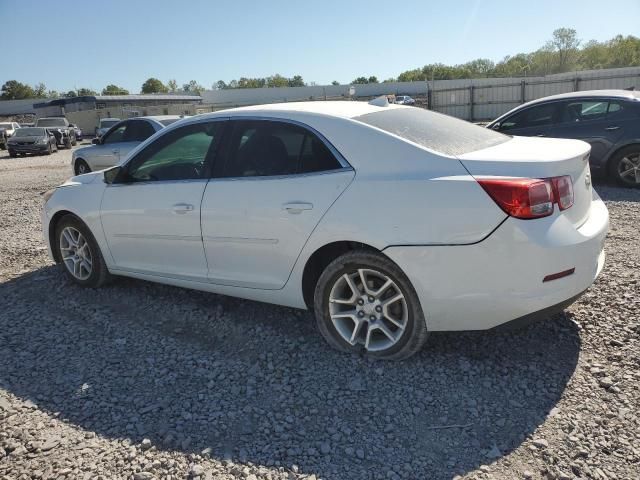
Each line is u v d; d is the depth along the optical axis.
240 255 3.76
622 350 3.38
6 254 6.25
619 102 8.41
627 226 6.18
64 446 2.72
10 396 3.20
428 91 31.67
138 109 53.03
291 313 4.21
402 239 3.08
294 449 2.64
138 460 2.60
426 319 3.16
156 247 4.24
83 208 4.65
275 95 76.12
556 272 2.95
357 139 3.34
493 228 2.91
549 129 8.96
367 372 3.29
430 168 3.11
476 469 2.46
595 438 2.62
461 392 3.05
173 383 3.28
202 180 3.91
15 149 26.12
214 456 2.61
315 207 3.35
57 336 3.99
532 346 3.52
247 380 3.29
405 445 2.65
